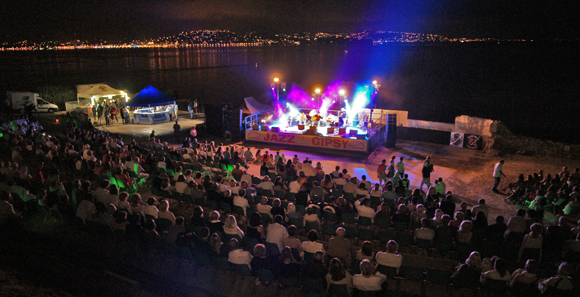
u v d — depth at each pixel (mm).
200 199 11414
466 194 15562
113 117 30141
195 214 8789
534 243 7969
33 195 10898
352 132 23359
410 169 19266
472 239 9094
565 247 8164
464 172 18734
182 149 18094
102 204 9930
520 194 14344
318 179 14086
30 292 7020
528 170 18797
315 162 20625
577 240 8023
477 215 9383
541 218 9828
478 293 7438
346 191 12250
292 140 23781
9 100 32781
